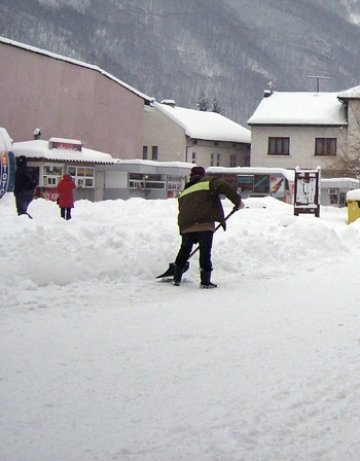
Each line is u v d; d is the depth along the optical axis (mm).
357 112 56312
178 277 10227
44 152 36000
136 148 54531
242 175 46281
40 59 44656
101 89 50125
